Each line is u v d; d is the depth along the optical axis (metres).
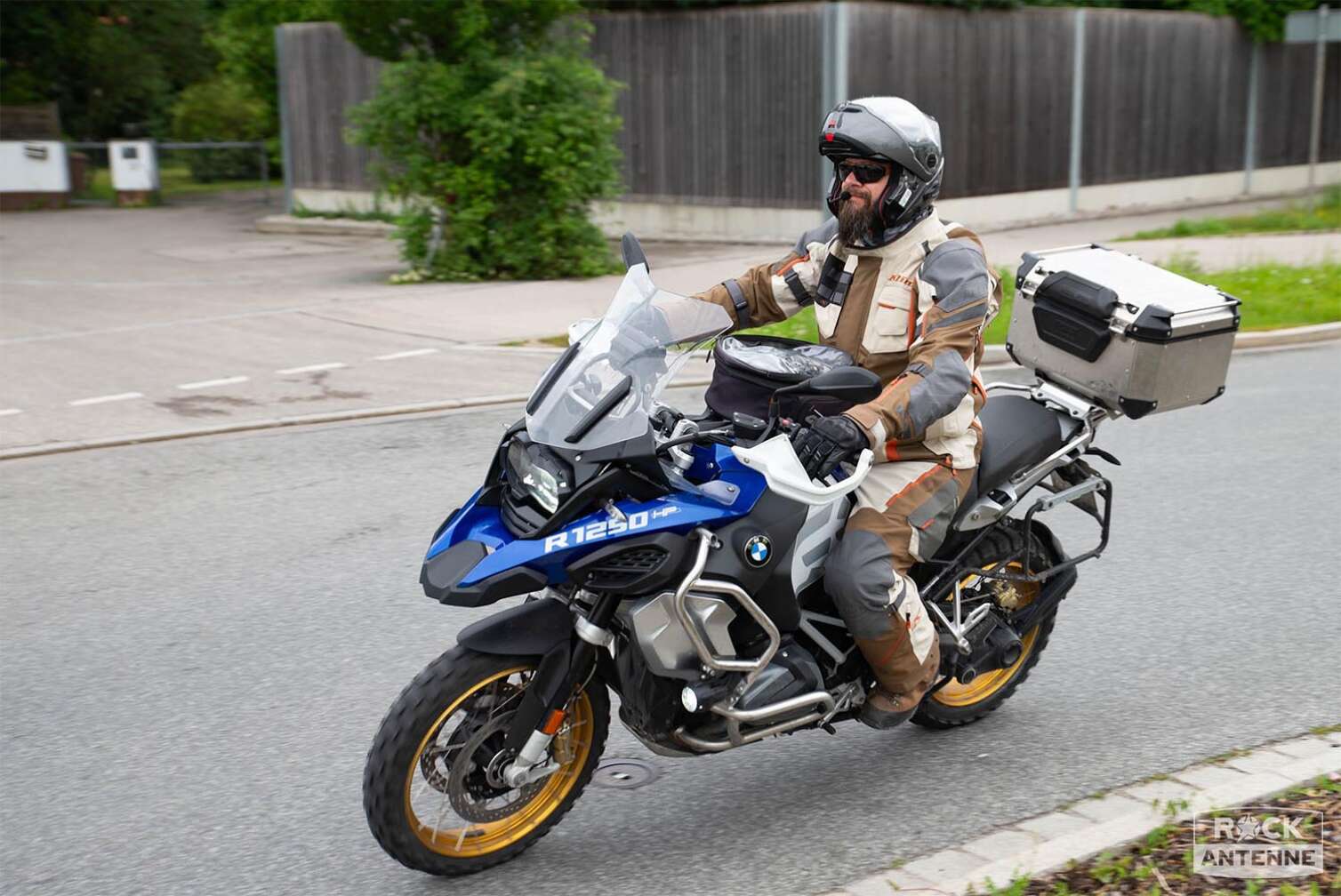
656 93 19.39
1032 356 4.58
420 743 3.55
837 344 4.08
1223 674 5.16
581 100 15.71
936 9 18.53
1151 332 4.20
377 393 9.90
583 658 3.67
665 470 3.65
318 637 5.52
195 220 23.64
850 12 17.50
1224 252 16.45
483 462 8.09
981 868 3.57
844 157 3.86
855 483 3.73
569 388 3.55
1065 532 6.86
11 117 28.58
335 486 7.62
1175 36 22.14
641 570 3.54
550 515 3.50
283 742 4.62
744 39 18.38
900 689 4.07
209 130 33.44
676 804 4.20
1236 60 23.38
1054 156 20.67
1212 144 23.36
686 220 19.52
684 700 3.66
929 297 3.89
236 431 8.90
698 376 10.23
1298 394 9.95
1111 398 4.37
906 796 4.23
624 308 3.69
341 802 4.22
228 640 5.49
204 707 4.89
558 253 15.82
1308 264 15.15
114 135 36.50
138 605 5.86
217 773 4.39
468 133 15.09
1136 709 4.86
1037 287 4.51
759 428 3.57
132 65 34.41
